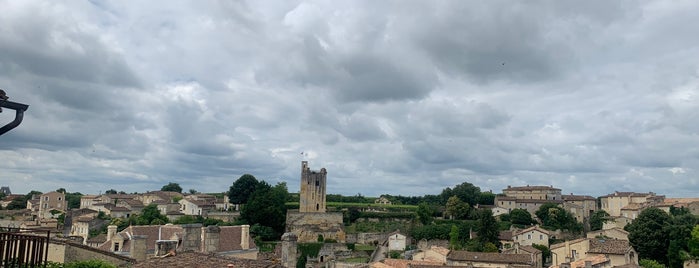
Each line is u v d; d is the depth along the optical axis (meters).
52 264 35.38
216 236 46.34
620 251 101.12
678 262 112.56
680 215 178.38
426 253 116.56
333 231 185.12
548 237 165.12
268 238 174.50
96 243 106.94
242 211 185.75
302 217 188.50
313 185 196.88
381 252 162.62
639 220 127.44
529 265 105.75
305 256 168.25
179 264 32.28
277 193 197.88
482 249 156.38
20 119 16.55
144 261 34.50
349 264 142.62
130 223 170.00
